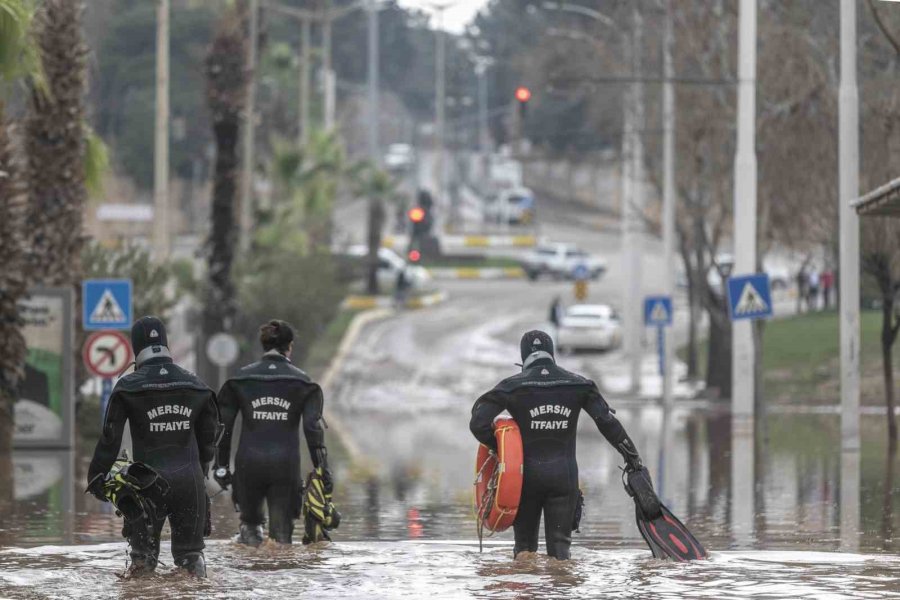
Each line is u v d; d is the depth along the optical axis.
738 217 82.75
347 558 29.98
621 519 40.06
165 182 121.06
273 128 189.12
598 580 26.86
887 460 60.56
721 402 109.56
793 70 92.00
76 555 30.77
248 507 31.34
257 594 25.39
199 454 27.80
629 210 135.50
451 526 37.97
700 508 42.62
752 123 82.75
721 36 101.81
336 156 149.38
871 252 71.94
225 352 88.12
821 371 115.88
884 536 35.09
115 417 27.17
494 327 158.62
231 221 97.75
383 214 187.50
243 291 116.69
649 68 115.25
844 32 64.38
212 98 96.56
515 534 29.25
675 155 112.06
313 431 30.92
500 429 28.59
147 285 83.31
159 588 26.03
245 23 118.56
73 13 69.94
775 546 32.94
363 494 47.38
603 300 188.00
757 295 74.69
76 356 74.62
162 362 27.61
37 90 69.75
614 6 123.94
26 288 65.62
